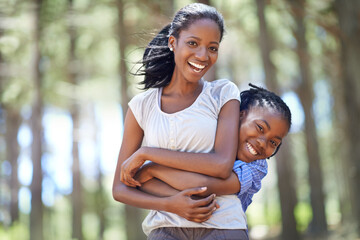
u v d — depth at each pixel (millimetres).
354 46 15289
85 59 24141
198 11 3154
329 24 16578
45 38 20391
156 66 3424
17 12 19234
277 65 25547
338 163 37344
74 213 26609
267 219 38125
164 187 3143
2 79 21312
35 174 19594
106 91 23969
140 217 19859
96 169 33438
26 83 21109
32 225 19266
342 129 26609
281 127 3256
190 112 3180
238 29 22391
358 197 15672
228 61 28906
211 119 3189
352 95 15688
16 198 31094
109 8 20188
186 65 3146
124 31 17828
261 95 3385
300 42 23203
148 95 3385
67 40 22391
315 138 26281
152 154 3086
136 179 3234
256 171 3283
